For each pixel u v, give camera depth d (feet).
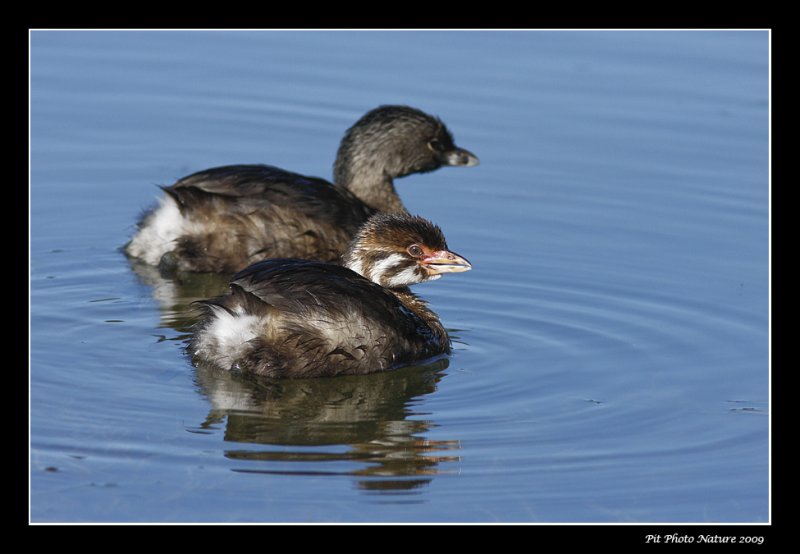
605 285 60.54
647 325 56.18
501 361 52.08
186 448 43.60
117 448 43.39
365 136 68.74
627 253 64.34
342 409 47.29
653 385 50.19
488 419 46.93
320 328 48.65
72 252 63.10
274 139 76.54
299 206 61.72
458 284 60.54
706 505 41.52
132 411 46.16
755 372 51.49
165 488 41.01
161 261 61.46
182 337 53.11
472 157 70.28
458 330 55.42
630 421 46.98
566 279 61.26
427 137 69.26
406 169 69.36
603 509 41.04
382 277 54.75
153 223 62.08
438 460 43.55
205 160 74.13
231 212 61.11
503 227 67.67
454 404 48.03
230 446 43.83
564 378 50.60
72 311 55.77
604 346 53.93
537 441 45.32
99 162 73.26
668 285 60.54
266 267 50.29
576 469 43.42
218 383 48.60
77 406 46.24
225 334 48.98
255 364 48.49
